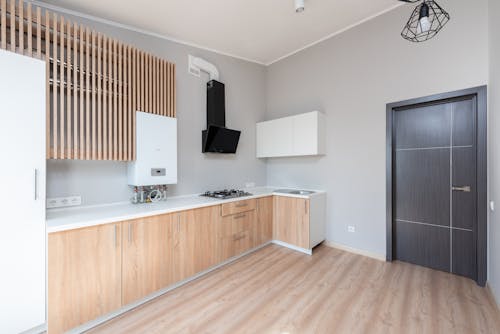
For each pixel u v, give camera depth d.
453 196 2.50
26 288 1.61
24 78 1.61
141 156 2.49
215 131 3.32
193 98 3.30
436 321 1.79
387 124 2.84
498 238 1.93
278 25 2.99
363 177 3.07
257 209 3.29
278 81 4.14
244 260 2.97
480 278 2.25
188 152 3.24
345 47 3.21
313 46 3.58
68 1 2.28
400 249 2.88
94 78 2.21
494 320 1.78
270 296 2.17
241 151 3.95
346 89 3.22
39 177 1.67
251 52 3.78
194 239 2.49
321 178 3.53
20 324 1.59
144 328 1.77
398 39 2.74
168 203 2.60
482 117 2.23
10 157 1.56
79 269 1.72
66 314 1.66
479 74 2.25
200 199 2.91
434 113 2.60
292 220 3.33
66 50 2.22
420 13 1.56
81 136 2.14
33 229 1.64
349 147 3.20
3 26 1.73
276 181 4.21
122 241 1.94
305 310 1.96
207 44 3.40
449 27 2.41
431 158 2.63
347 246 3.24
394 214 2.91
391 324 1.76
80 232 1.73
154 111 2.67
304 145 3.42
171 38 3.09
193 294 2.22
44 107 1.71
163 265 2.21
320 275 2.55
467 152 2.40
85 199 2.39
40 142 1.68
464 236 2.44
